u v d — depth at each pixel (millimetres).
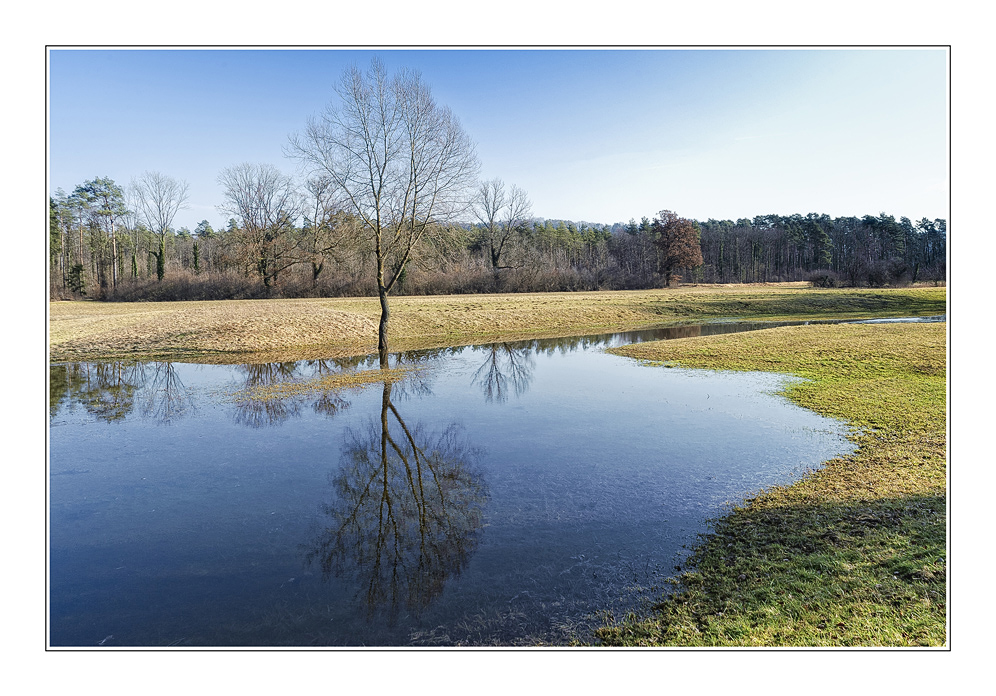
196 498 9961
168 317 31219
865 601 6176
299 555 7906
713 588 6688
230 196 59062
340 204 25312
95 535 8602
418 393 18094
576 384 19188
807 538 7699
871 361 20688
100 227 66375
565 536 8188
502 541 8102
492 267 70125
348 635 6109
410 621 6332
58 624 6406
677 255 80938
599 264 87000
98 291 57062
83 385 19375
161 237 63781
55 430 14156
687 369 21578
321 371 21922
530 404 16438
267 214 59938
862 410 14336
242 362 23766
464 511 9172
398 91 23078
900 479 9508
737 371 20766
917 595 6176
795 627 5852
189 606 6738
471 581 7082
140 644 6031
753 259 97438
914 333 26609
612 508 9109
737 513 8727
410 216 24766
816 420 13836
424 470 11133
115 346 25984
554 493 9797
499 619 6289
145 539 8453
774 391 17312
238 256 57406
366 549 7992
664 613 6266
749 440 12445
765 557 7289
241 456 12164
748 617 6094
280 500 9828
